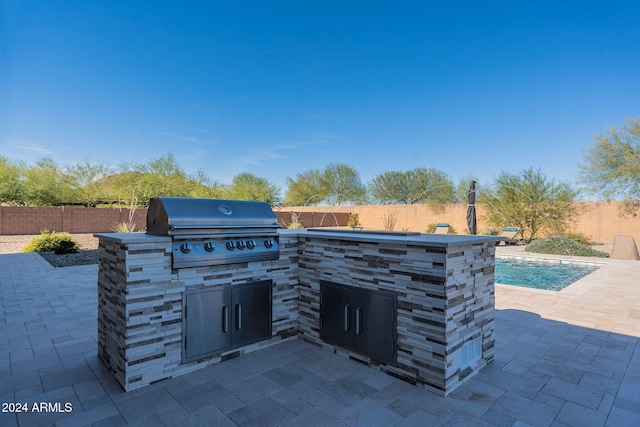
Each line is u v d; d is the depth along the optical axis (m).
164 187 23.50
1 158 20.36
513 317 4.78
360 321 3.23
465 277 2.87
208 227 3.08
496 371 3.11
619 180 14.94
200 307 3.11
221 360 3.25
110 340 3.04
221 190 28.09
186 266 2.98
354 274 3.28
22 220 16.92
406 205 22.23
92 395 2.66
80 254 11.62
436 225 19.00
